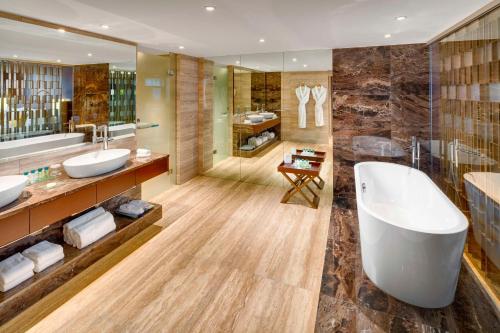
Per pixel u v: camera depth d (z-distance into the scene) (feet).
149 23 8.56
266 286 7.35
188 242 9.58
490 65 7.14
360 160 13.16
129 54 11.34
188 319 6.22
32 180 7.72
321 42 11.52
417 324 6.12
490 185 7.11
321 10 7.41
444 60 10.22
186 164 15.94
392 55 12.10
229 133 16.30
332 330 5.96
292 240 9.75
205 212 12.08
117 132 11.05
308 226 10.82
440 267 6.32
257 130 15.48
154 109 13.34
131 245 9.35
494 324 6.11
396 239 6.64
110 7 7.09
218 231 10.38
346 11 7.51
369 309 6.56
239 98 15.58
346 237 9.94
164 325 6.04
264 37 10.54
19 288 6.48
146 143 12.95
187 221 11.19
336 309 6.56
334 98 13.16
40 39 8.12
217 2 6.79
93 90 9.81
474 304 6.70
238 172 16.38
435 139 11.41
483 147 7.50
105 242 8.68
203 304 6.68
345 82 12.92
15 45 7.55
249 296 6.97
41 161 8.29
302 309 6.55
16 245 7.59
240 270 8.03
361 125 12.94
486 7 7.03
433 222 8.88
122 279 7.60
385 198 11.69
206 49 13.10
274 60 14.28
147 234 10.09
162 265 8.25
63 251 8.00
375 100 12.59
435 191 9.17
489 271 7.17
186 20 8.25
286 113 14.65
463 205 8.79
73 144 9.23
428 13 7.69
